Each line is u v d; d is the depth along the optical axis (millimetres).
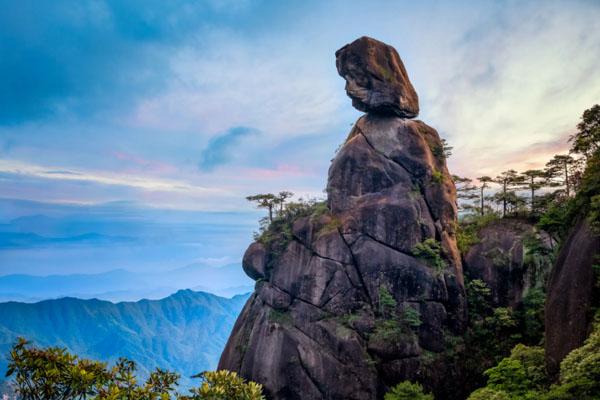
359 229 53062
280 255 56812
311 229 55656
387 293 49250
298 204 62188
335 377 46406
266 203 63312
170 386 14742
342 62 62781
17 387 12070
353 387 45688
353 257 52062
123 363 14008
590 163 32781
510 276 49031
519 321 46719
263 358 49969
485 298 49781
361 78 60594
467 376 45500
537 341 44531
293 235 57219
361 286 50656
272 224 61875
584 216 30016
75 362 13102
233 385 15945
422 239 52000
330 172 59781
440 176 56125
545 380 27969
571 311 26703
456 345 47094
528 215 53375
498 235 52469
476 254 52156
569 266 28484
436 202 54500
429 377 45375
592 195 30031
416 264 50281
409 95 61094
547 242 48406
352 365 46469
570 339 26141
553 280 30625
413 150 56969
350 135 62562
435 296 48906
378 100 59156
